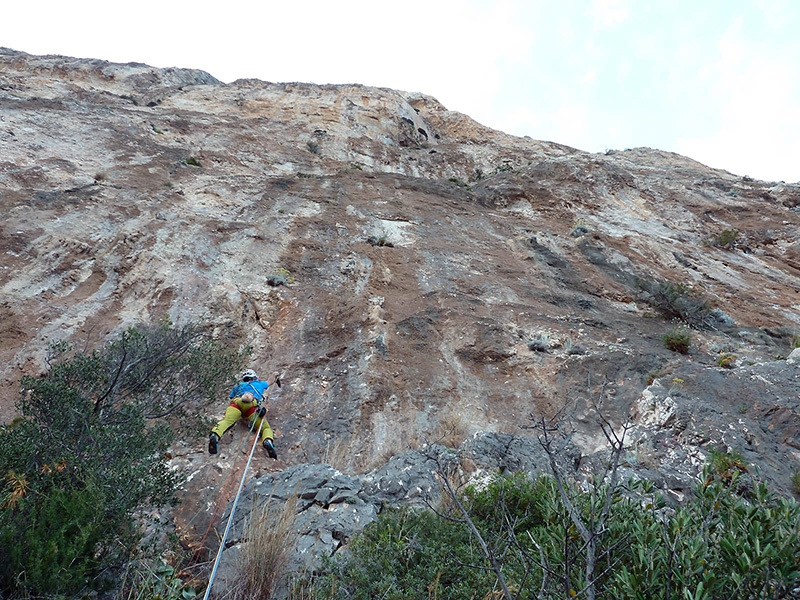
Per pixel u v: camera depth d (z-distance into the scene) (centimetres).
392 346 920
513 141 3678
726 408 703
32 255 1015
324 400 783
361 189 1875
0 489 362
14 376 749
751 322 1202
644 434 670
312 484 516
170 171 1680
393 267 1272
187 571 418
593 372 864
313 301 1062
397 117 3416
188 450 632
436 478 543
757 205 2020
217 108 3075
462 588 348
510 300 1174
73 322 883
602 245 1574
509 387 858
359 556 395
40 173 1353
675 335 990
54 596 305
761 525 257
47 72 3034
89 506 364
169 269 1058
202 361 636
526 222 1800
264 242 1267
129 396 569
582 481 554
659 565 248
